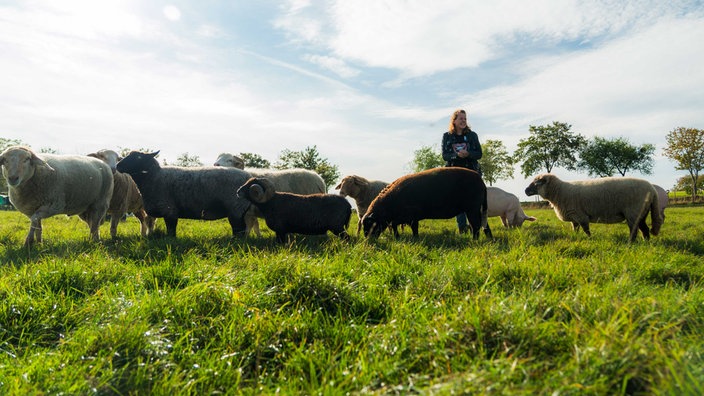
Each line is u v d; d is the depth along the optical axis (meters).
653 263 4.83
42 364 2.64
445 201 7.91
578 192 9.67
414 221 8.26
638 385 2.00
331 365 2.49
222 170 8.61
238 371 2.57
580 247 6.13
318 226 7.35
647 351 2.11
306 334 2.99
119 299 3.52
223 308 3.42
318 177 11.45
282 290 3.71
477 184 7.97
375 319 3.37
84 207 8.84
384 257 5.21
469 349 2.46
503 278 4.22
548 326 2.58
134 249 6.25
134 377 2.52
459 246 6.80
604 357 2.10
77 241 7.60
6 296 3.67
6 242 8.32
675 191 90.62
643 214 9.05
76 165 8.48
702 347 2.30
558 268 4.28
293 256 4.58
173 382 2.43
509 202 14.20
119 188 9.85
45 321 3.31
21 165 7.42
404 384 2.22
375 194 11.07
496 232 9.56
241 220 8.54
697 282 4.48
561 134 82.06
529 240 6.79
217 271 4.35
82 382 2.40
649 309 2.82
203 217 8.68
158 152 8.49
